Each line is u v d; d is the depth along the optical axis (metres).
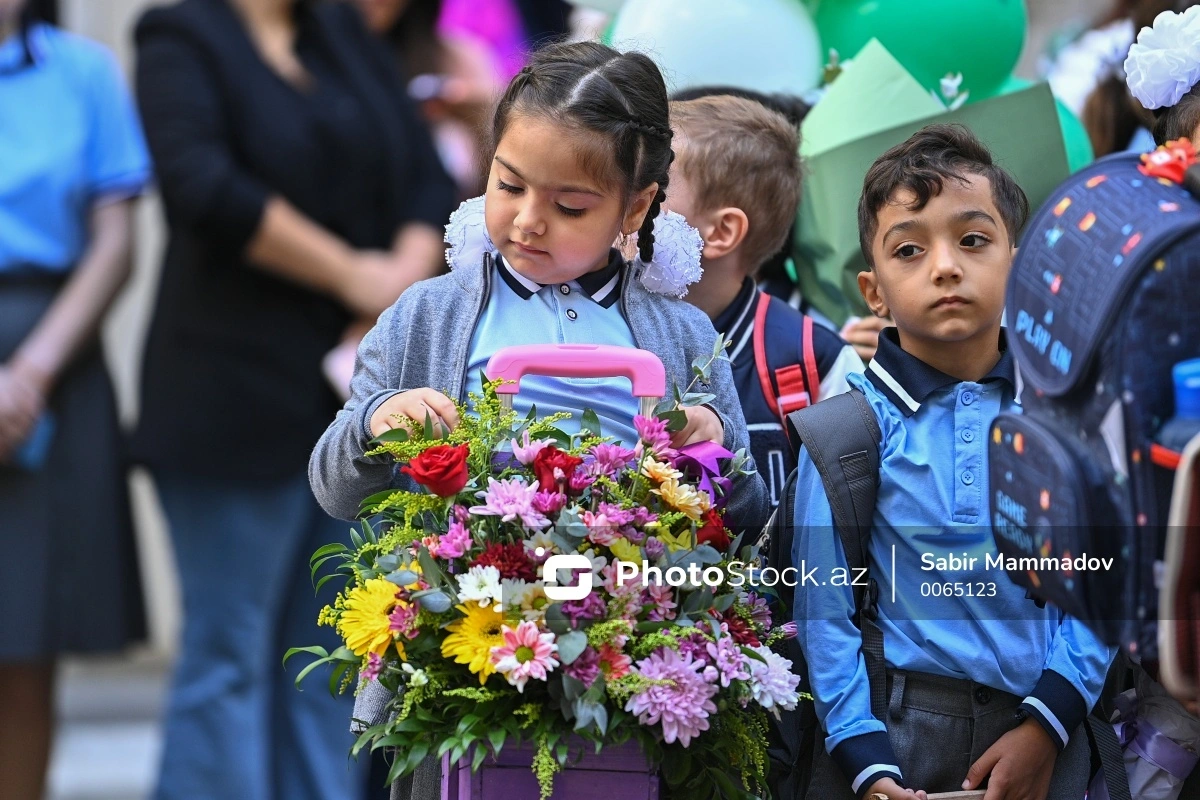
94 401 7.53
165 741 7.26
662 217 4.73
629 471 4.07
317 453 4.46
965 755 4.35
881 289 4.52
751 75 6.12
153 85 7.20
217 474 7.15
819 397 5.21
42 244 7.51
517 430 4.09
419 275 7.57
